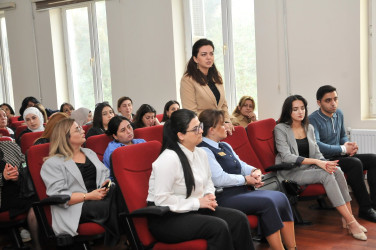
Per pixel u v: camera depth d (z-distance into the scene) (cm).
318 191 323
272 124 362
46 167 263
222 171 267
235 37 548
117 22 616
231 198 263
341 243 309
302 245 310
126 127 314
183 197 236
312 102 478
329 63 464
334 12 455
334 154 368
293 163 325
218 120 278
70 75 694
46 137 331
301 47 477
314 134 358
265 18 496
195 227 221
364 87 459
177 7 573
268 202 252
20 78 727
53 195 256
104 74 662
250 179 276
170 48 574
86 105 689
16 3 709
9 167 288
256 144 345
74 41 684
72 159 276
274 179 316
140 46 600
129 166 239
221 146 288
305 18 471
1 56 784
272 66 498
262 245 313
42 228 261
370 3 453
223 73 561
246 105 472
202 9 568
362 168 351
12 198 290
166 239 227
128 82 620
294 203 315
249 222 253
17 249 316
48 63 693
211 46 317
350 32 449
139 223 231
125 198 234
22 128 464
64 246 271
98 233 257
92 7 654
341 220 358
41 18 688
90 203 261
